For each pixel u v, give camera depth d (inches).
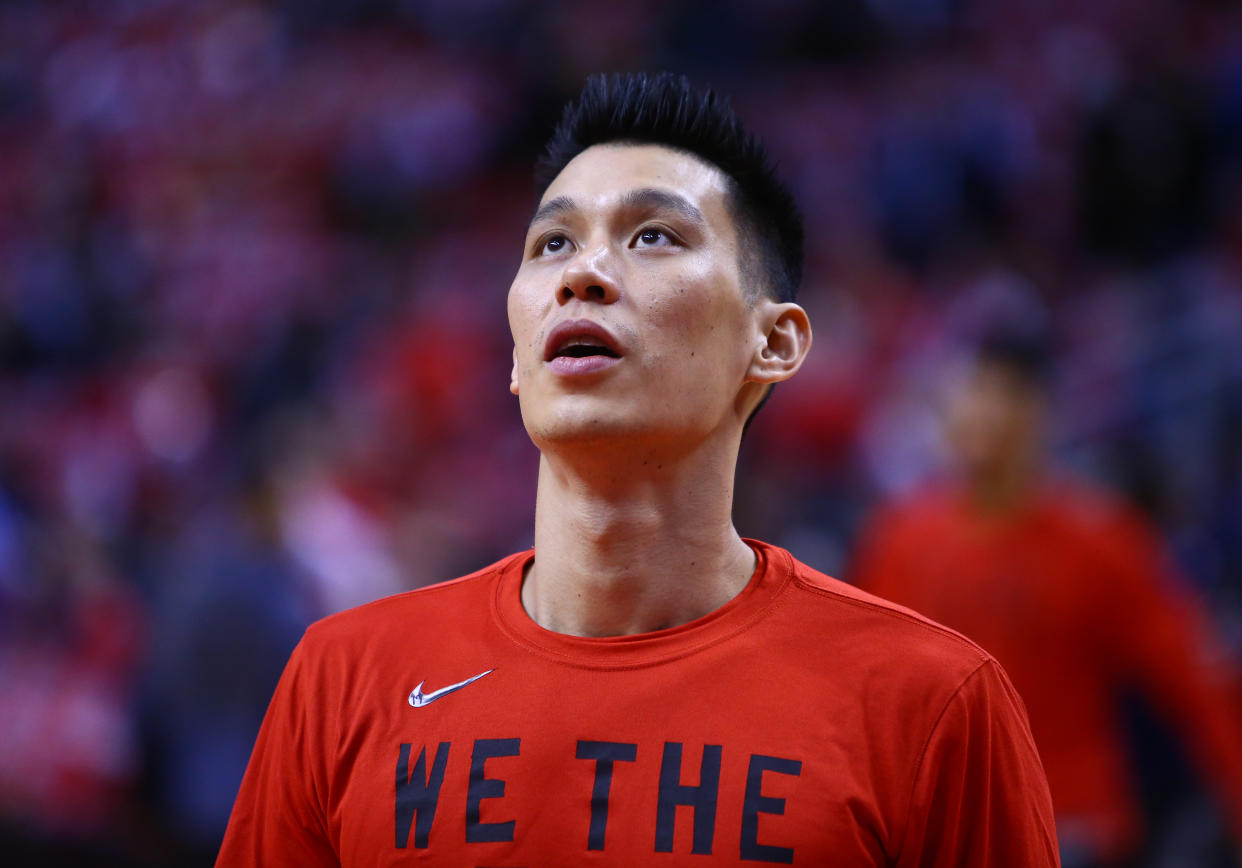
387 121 1566.2
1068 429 877.2
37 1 1892.2
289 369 1222.3
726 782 193.0
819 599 214.8
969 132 1336.1
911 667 202.8
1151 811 572.1
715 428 218.2
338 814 208.8
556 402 208.7
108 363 1355.8
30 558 748.6
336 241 1482.5
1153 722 568.4
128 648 730.8
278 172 1577.3
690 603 216.5
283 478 582.2
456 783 199.9
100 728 681.6
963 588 433.1
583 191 220.2
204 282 1428.4
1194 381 872.9
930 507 453.1
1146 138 1294.3
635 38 1561.3
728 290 216.5
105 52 1795.0
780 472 916.6
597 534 213.9
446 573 929.5
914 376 995.9
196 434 1203.2
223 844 226.1
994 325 439.8
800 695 200.1
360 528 784.3
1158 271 1183.6
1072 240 1290.6
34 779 647.1
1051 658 423.5
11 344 1370.6
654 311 209.3
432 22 1680.6
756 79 1533.0
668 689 202.4
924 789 195.3
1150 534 741.9
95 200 1601.9
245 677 511.2
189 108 1688.0
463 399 1178.0
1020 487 431.5
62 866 438.9
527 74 1572.3
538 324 216.4
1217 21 1476.4
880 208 1316.4
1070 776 417.7
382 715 211.5
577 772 197.0
